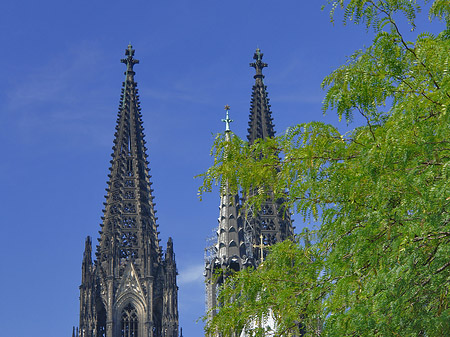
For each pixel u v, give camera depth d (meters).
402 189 46.72
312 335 50.03
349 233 49.28
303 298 49.97
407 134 46.22
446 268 45.09
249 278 52.38
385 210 46.75
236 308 52.12
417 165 46.56
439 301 44.94
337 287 48.22
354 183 48.25
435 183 46.16
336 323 47.66
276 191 52.03
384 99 49.38
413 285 45.16
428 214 45.34
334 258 49.31
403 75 49.19
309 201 50.78
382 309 45.97
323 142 49.97
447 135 45.66
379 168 46.53
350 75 49.47
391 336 45.34
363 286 47.62
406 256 45.62
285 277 52.09
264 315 51.50
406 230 45.91
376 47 49.56
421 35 49.78
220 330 52.00
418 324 44.91
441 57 47.19
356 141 49.41
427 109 46.75
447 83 45.72
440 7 49.75
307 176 49.91
